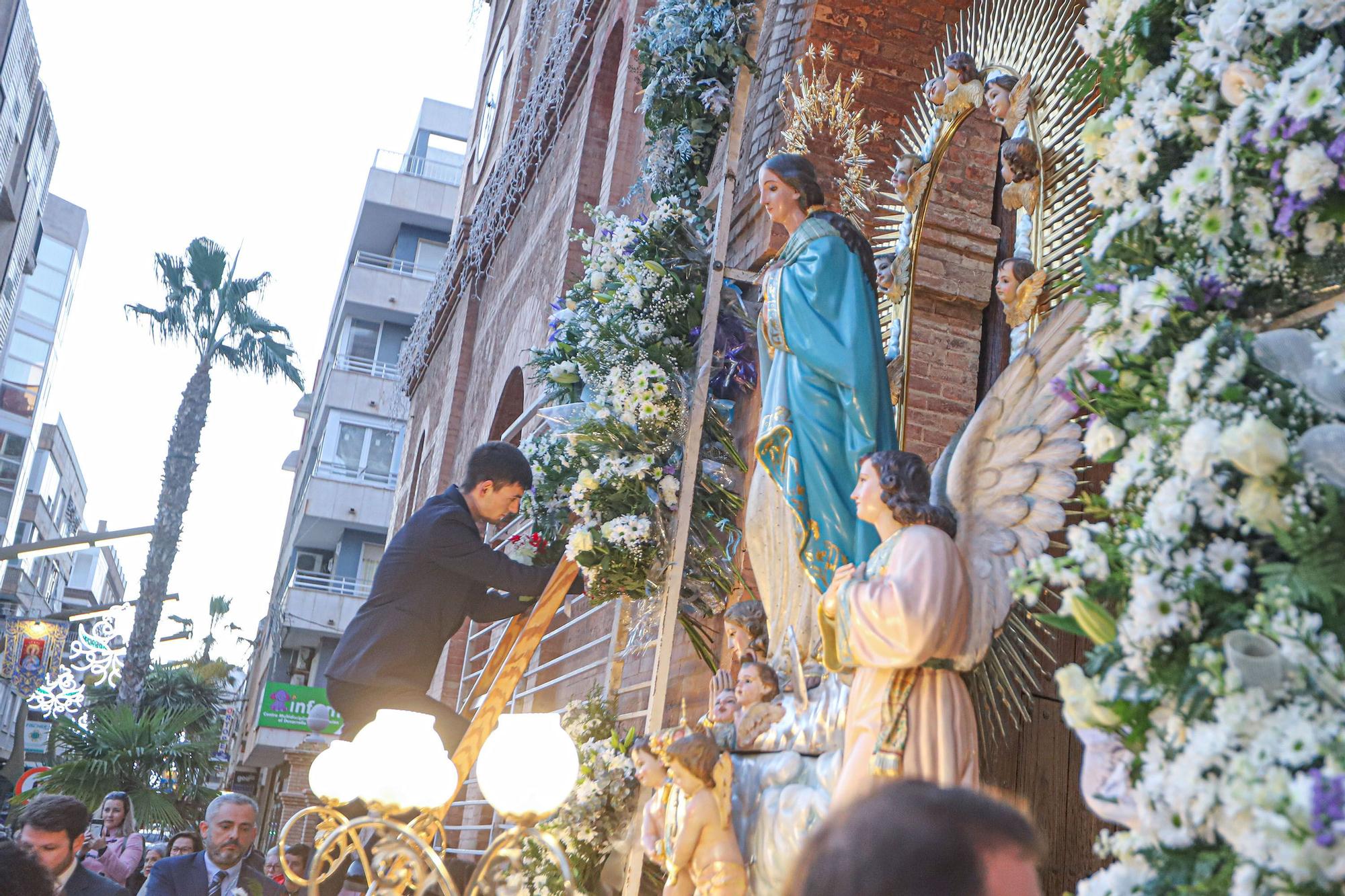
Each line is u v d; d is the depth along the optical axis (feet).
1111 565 8.52
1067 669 8.13
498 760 11.96
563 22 42.93
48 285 218.79
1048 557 8.51
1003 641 14.38
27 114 136.05
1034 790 18.89
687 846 14.11
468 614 19.93
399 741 12.58
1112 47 10.28
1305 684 7.07
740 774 15.07
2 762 183.32
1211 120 9.11
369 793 12.48
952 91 20.34
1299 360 8.25
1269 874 6.58
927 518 12.55
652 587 19.69
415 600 18.57
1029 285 17.99
